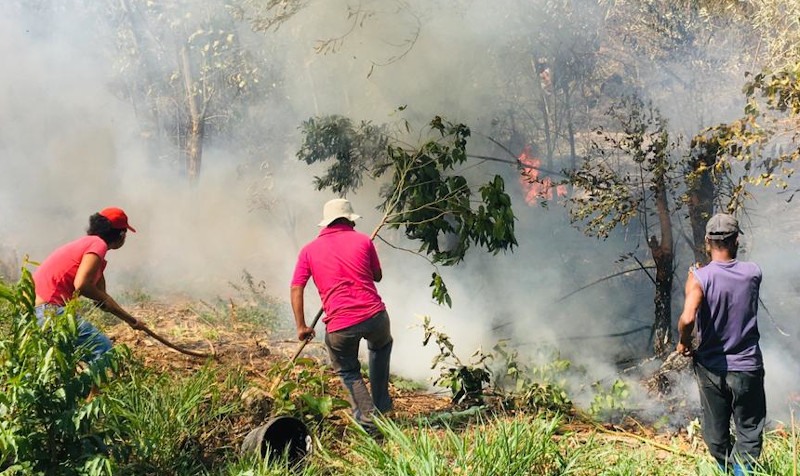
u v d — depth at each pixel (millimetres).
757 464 4012
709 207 7168
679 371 6520
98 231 4945
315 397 5039
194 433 4629
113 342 6582
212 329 7684
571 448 4488
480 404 5910
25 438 3502
